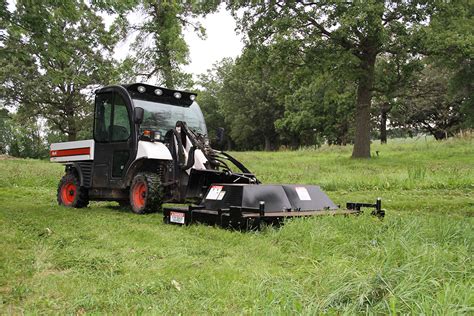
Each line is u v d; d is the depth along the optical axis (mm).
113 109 8680
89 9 10195
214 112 68312
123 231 5980
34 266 4301
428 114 42875
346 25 18922
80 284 3730
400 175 13375
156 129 8391
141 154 7984
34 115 37000
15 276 4012
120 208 9070
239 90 56531
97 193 9008
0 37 9953
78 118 37812
